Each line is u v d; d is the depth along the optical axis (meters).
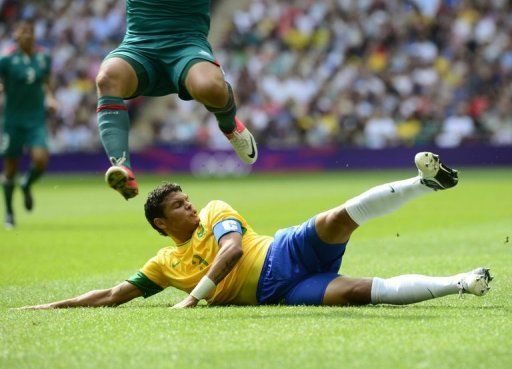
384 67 60.31
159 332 10.72
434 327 10.65
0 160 55.97
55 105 30.61
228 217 12.98
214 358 9.30
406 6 62.19
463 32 60.09
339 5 63.62
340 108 59.41
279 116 59.84
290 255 12.82
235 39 64.12
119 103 12.94
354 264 18.56
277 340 10.08
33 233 27.34
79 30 64.69
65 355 9.64
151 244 24.05
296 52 62.94
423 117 57.84
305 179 52.88
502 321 10.99
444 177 11.95
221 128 13.92
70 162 60.44
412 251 20.80
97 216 33.59
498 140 56.72
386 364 8.91
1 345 10.23
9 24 65.44
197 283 13.06
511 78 57.97
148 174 60.03
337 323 10.98
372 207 12.31
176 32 13.41
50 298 14.94
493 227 25.89
